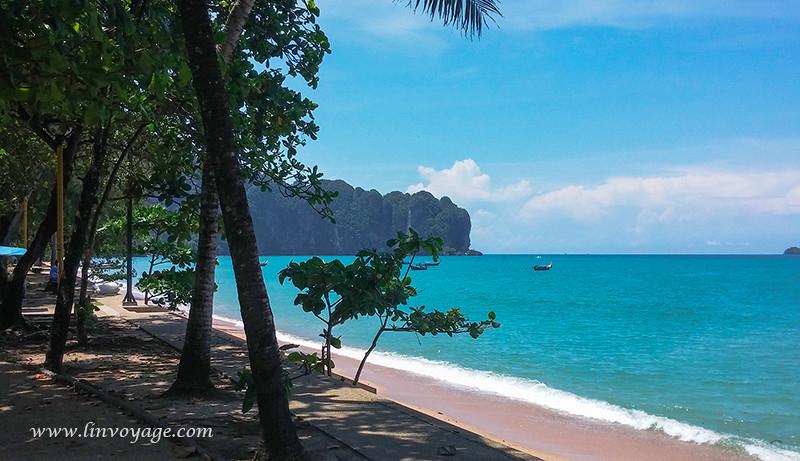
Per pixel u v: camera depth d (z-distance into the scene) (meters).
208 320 8.16
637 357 18.88
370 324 26.67
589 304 40.62
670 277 84.81
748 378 15.48
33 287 30.25
